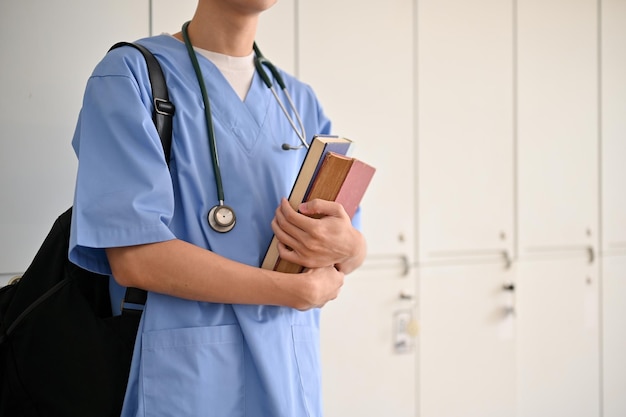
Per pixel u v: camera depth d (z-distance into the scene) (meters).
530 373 2.22
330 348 1.73
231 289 0.80
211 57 0.96
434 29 1.95
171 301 0.83
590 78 2.39
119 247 0.78
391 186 1.85
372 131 1.81
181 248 0.79
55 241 0.90
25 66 1.24
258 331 0.86
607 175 2.45
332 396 1.73
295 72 1.66
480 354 2.06
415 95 1.91
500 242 2.12
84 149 0.81
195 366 0.82
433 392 1.95
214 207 0.86
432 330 1.95
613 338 2.47
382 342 1.84
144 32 1.40
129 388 0.81
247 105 0.95
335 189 0.86
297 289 0.82
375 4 1.82
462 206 2.02
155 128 0.83
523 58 2.19
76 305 0.86
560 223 2.30
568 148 2.32
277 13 1.62
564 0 2.31
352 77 1.77
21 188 1.24
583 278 2.38
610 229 2.46
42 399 0.83
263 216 0.91
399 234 1.87
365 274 1.80
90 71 1.32
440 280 1.97
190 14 1.47
